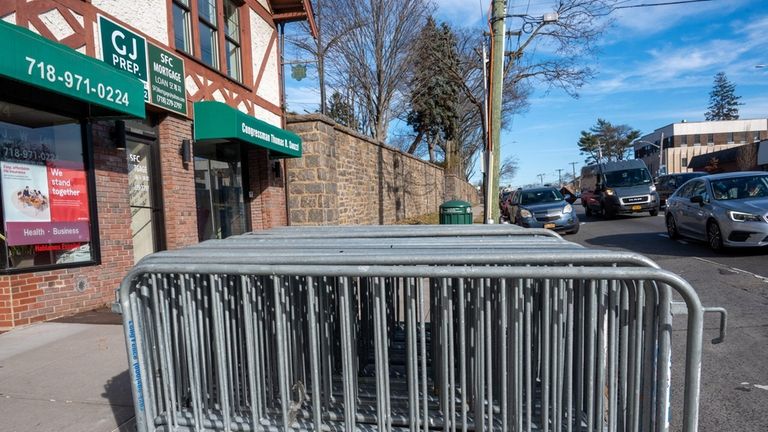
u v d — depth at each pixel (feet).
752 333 16.66
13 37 14.96
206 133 27.96
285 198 39.22
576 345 7.86
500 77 37.35
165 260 8.49
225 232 33.96
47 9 18.86
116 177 22.95
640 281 7.13
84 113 21.13
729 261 28.84
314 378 8.08
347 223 44.39
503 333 7.63
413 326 7.98
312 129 38.63
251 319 8.32
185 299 8.57
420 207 79.87
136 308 8.47
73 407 11.98
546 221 47.52
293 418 8.90
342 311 8.01
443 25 83.76
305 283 9.96
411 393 8.10
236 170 35.76
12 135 18.54
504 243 9.68
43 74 15.93
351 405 8.13
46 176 19.74
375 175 54.29
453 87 104.73
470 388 8.84
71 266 20.52
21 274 18.78
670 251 34.09
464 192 133.39
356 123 87.56
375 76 72.69
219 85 31.42
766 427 10.87
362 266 7.59
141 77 23.72
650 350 7.17
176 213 26.71
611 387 7.39
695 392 6.95
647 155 280.10
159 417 8.93
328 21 66.39
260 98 37.17
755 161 136.67
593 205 71.31
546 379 7.57
